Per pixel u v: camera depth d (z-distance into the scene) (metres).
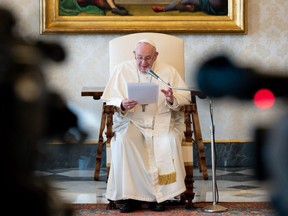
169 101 6.77
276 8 9.96
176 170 6.57
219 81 0.85
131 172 6.61
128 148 6.60
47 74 1.01
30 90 0.97
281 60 9.96
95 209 6.70
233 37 9.96
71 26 9.72
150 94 6.54
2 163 0.96
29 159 0.98
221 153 9.92
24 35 1.03
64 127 1.01
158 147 6.67
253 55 9.97
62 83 9.86
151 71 6.91
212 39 9.94
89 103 9.88
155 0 9.78
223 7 9.83
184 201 6.98
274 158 0.82
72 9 9.74
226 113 9.87
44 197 1.02
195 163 9.96
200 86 0.86
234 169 9.73
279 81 0.84
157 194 6.55
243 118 9.87
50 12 9.72
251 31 9.97
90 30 9.71
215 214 6.32
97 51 9.88
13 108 0.96
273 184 0.82
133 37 7.99
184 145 6.78
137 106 6.85
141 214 6.42
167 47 7.98
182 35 9.91
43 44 1.03
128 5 9.78
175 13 9.81
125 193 6.50
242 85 0.85
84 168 9.84
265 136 0.83
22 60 0.98
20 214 0.98
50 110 1.00
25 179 0.99
